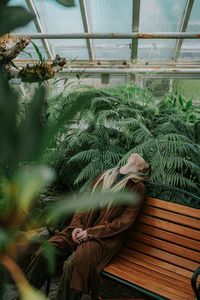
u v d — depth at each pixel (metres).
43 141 0.31
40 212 0.36
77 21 4.90
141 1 4.58
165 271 2.11
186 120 3.79
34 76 2.37
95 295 2.07
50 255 0.40
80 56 5.55
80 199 0.36
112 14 4.83
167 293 1.86
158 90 4.85
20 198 0.32
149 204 2.35
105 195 0.36
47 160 0.33
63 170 3.16
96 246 2.14
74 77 5.26
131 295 2.59
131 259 2.24
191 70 5.31
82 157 3.16
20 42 1.92
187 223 2.16
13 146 0.31
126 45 5.31
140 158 2.46
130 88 4.05
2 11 0.32
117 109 3.48
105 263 2.13
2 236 0.31
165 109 3.82
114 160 3.16
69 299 2.12
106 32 5.07
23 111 0.32
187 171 3.24
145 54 5.41
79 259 2.08
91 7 4.73
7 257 0.33
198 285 1.75
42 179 0.32
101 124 3.38
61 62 2.88
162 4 4.63
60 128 0.32
